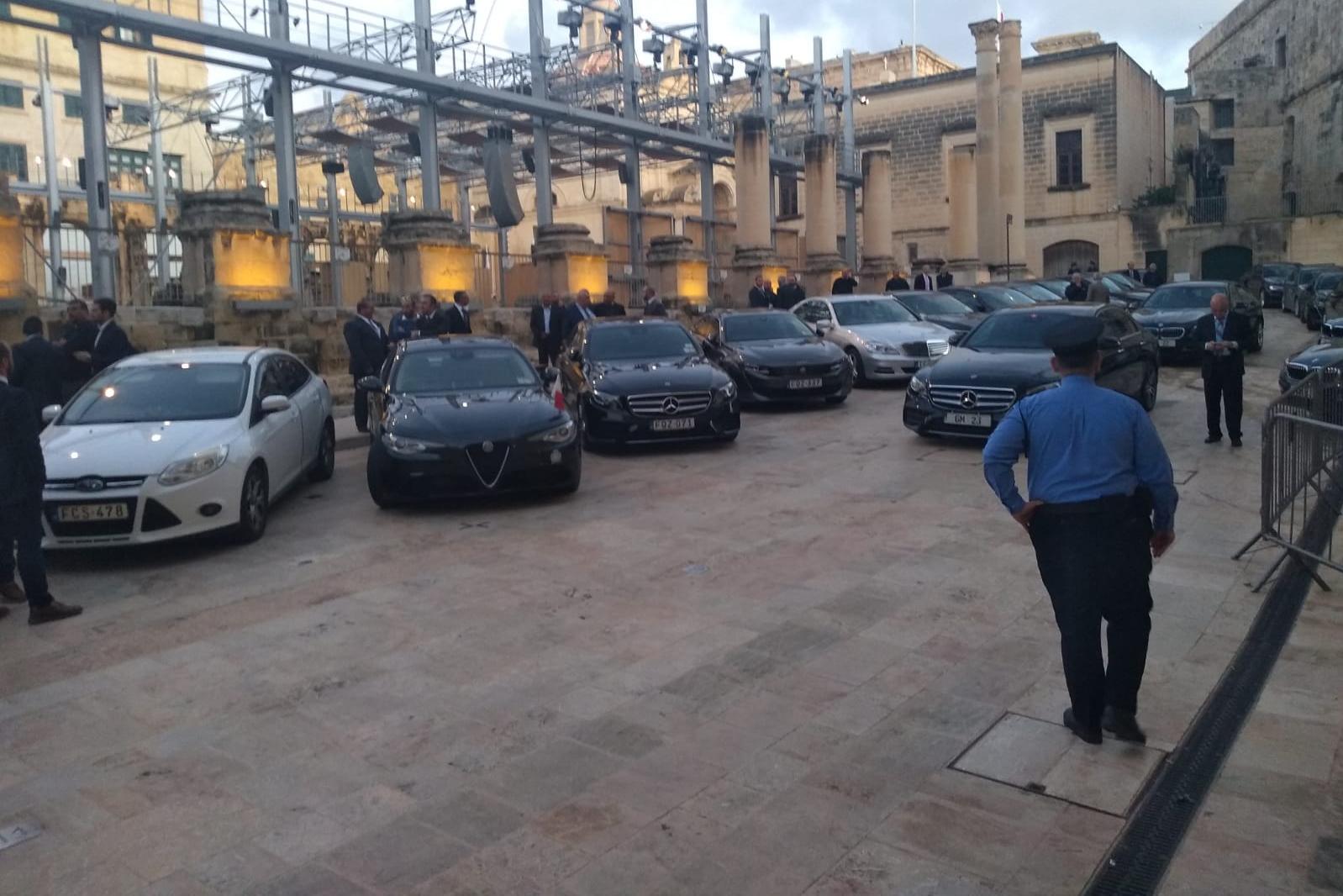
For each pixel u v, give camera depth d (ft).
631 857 13.10
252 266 51.93
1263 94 163.02
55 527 26.35
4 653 21.27
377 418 34.94
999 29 115.96
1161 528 15.20
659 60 86.89
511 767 15.64
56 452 27.68
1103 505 14.93
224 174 109.50
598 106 84.58
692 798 14.53
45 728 17.60
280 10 58.08
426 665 19.85
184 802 14.94
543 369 37.96
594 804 14.47
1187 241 140.05
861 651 19.80
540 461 32.27
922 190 158.81
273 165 111.55
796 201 166.91
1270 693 17.02
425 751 16.30
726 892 12.31
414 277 61.26
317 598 24.20
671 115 102.53
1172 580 23.21
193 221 51.11
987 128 113.50
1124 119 143.33
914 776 14.93
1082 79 142.51
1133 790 14.25
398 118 78.84
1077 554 14.99
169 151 107.86
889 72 190.08
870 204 112.47
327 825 14.19
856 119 163.73
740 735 16.43
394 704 18.10
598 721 17.11
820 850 13.12
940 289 77.46
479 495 32.45
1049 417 15.20
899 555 26.08
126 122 100.17
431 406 33.86
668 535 28.81
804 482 35.17
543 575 25.41
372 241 73.51
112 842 13.92
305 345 53.93
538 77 74.38
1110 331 43.09
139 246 64.95
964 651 19.65
